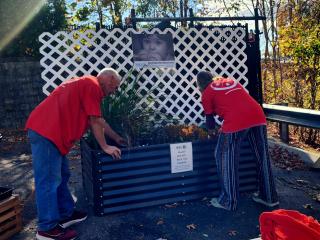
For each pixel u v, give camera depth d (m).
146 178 4.04
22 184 5.32
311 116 5.12
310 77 8.20
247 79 5.88
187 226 3.71
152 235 3.55
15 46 10.79
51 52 5.02
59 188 3.64
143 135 4.30
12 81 10.30
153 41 5.27
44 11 10.80
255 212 4.03
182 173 4.18
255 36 5.90
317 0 8.38
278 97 9.59
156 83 5.31
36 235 3.50
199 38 5.63
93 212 4.04
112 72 3.51
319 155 6.29
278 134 8.23
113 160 3.88
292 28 8.55
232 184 3.97
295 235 1.76
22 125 10.48
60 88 3.41
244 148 4.42
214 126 4.16
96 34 5.11
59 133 3.29
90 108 3.36
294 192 4.68
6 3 10.49
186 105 5.49
